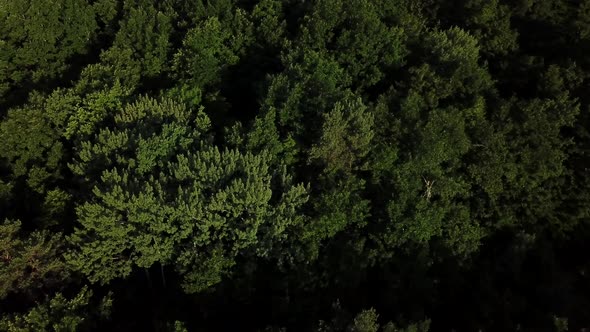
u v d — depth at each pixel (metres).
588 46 66.25
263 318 49.69
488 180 54.25
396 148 52.22
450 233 52.00
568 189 57.03
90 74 60.09
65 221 52.62
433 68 59.31
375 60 61.16
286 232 48.72
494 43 67.50
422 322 41.56
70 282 49.00
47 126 57.59
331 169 50.81
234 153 48.97
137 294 53.03
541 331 43.31
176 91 59.06
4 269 44.66
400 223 48.94
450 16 74.25
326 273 48.50
